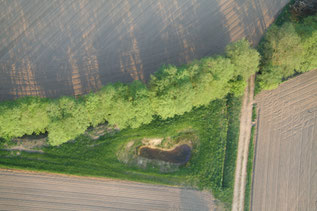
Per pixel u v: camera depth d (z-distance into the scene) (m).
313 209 32.06
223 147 31.81
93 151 31.06
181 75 27.30
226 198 31.25
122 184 31.17
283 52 29.20
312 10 33.16
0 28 32.88
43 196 30.55
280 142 32.66
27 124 27.17
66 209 30.61
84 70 32.97
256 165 32.31
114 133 31.48
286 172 32.41
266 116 32.78
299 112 33.00
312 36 28.34
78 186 30.91
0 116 26.36
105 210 30.84
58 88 32.62
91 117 28.06
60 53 32.97
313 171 32.56
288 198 32.12
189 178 31.34
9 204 30.19
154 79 28.02
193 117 31.98
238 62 28.47
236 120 32.19
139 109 27.53
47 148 30.56
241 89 29.97
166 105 27.27
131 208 31.02
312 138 32.84
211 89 28.17
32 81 32.53
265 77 29.98
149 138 31.64
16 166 30.03
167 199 31.25
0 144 30.02
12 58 32.66
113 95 27.61
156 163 31.80
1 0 33.19
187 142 32.34
